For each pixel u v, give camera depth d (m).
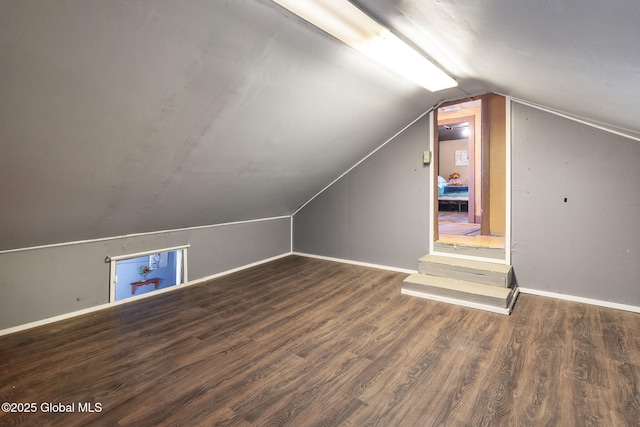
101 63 1.68
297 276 4.38
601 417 1.75
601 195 3.19
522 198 3.59
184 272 4.00
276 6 1.78
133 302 3.46
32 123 1.79
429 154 4.18
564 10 1.07
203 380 2.10
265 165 3.51
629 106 1.98
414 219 4.38
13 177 2.06
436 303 3.40
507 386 2.02
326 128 3.38
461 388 2.01
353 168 4.84
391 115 3.81
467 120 5.94
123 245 3.42
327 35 2.13
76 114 1.87
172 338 2.67
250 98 2.43
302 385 2.05
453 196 8.20
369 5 1.75
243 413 1.80
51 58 1.55
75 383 2.07
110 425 1.71
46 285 2.91
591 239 3.26
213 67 2.03
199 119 2.38
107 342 2.60
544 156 3.44
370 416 1.78
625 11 0.93
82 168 2.28
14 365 2.26
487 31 1.56
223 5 1.69
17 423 1.72
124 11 1.52
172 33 1.72
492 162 4.57
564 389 1.98
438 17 1.60
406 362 2.30
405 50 2.28
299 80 2.49
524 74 2.21
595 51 1.33
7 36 1.38
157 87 1.97
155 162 2.59
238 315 3.12
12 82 1.55
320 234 5.29
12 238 2.61
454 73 2.97
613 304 3.19
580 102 2.48
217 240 4.35
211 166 3.02
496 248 3.79
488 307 3.17
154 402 1.89
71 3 1.39
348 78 2.73
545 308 3.21
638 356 2.32
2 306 2.69
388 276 4.34
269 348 2.51
